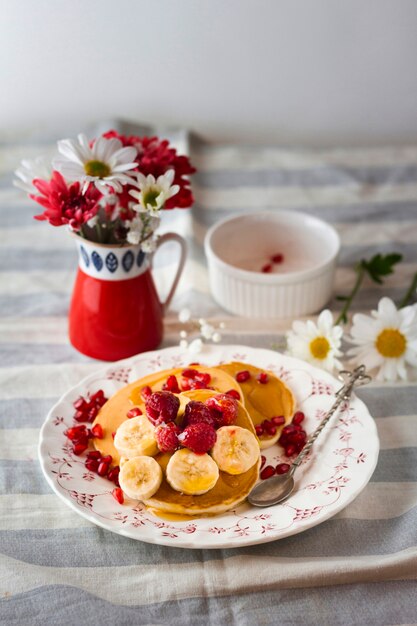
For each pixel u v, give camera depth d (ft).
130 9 3.48
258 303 2.77
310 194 3.49
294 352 2.57
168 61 3.62
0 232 3.26
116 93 3.70
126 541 2.08
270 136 3.84
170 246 3.18
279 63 3.63
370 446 2.20
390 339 2.53
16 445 2.34
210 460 2.10
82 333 2.61
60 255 3.15
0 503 2.17
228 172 3.61
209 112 3.76
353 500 2.17
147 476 2.08
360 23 3.51
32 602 1.95
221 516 2.08
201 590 1.97
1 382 2.54
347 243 3.20
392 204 3.42
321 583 1.99
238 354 2.55
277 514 2.07
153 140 2.49
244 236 2.99
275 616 1.94
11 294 2.96
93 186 2.32
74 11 3.48
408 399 2.49
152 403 2.16
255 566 2.01
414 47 3.57
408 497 2.20
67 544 2.08
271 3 3.47
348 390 2.36
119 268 2.49
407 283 3.00
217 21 3.51
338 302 2.91
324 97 3.72
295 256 3.00
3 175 3.54
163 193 2.31
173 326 2.79
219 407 2.19
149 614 1.94
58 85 3.67
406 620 1.93
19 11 3.47
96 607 1.94
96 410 2.34
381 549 2.08
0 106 3.72
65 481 2.12
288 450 2.26
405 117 3.77
